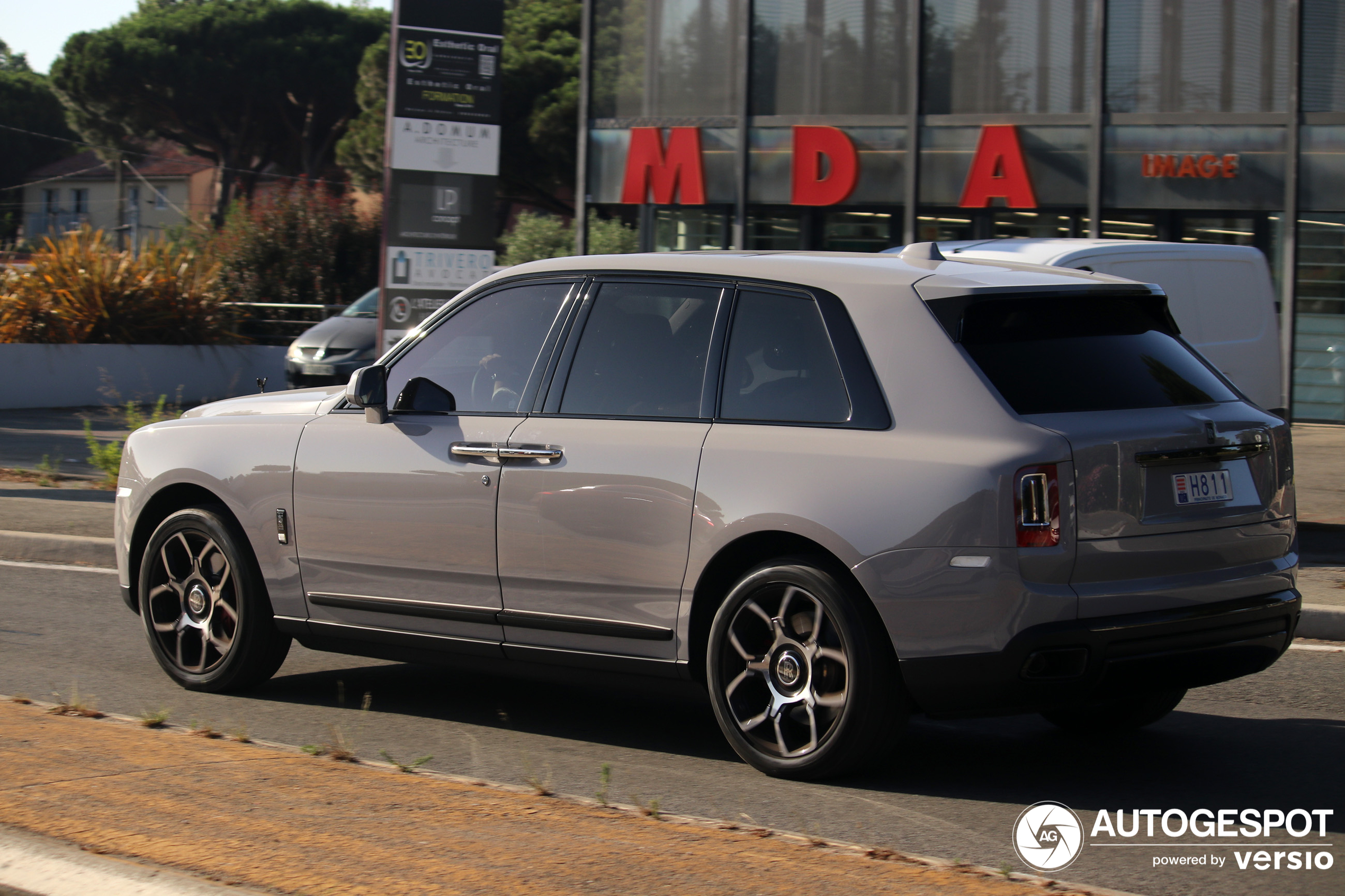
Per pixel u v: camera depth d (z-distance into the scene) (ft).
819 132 68.28
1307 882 13.38
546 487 17.46
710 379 16.93
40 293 81.05
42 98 250.57
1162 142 64.18
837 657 15.66
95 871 12.10
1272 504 16.99
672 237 72.18
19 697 19.44
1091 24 64.39
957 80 66.49
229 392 86.02
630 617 17.03
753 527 15.94
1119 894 12.30
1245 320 37.17
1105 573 15.24
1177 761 17.90
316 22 189.06
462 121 40.45
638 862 12.65
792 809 15.21
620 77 71.61
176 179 242.99
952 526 14.94
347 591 19.30
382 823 13.58
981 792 16.22
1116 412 15.74
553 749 17.89
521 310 18.75
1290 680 22.90
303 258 111.96
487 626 18.20
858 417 15.83
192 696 20.51
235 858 12.44
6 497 41.45
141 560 21.38
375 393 18.92
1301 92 62.28
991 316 15.98
